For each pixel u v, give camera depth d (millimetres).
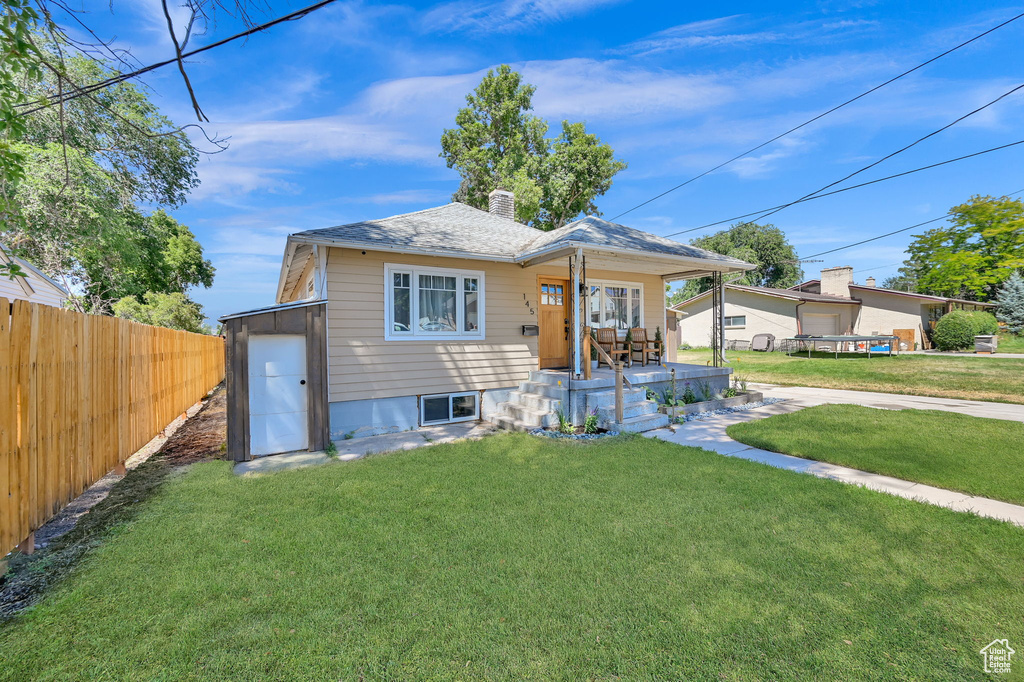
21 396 3262
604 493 4547
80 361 4277
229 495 4680
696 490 4562
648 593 2730
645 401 8312
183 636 2387
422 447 6844
